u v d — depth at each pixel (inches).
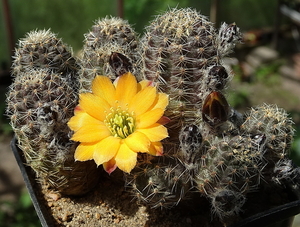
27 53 6.9
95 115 5.4
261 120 6.3
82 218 6.7
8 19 17.2
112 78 6.1
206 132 5.7
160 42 5.7
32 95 6.0
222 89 5.7
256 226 6.0
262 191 7.0
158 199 5.8
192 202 6.5
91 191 7.2
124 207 6.9
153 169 5.6
